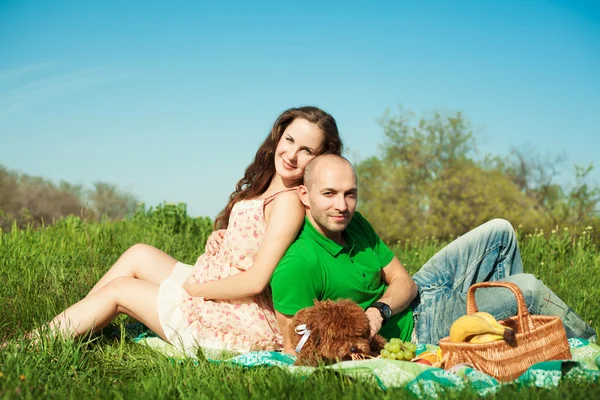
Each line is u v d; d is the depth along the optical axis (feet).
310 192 11.32
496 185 78.28
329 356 10.12
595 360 10.37
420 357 10.68
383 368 9.46
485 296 12.53
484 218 79.25
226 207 14.21
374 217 86.99
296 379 9.41
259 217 12.04
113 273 13.48
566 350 10.58
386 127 86.07
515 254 13.28
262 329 12.05
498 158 79.66
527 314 10.20
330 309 10.22
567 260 25.59
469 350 9.89
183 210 29.86
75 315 11.97
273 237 11.42
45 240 23.82
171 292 12.47
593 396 8.47
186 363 10.85
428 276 13.32
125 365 11.37
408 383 9.18
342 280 11.47
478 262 13.10
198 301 12.32
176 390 9.61
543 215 72.64
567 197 66.39
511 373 9.71
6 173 61.05
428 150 84.07
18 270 18.31
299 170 12.57
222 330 12.06
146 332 13.58
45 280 17.65
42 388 9.56
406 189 85.71
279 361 10.58
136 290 12.30
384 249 12.76
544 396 8.63
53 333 11.60
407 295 12.30
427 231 82.89
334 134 12.71
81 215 30.12
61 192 64.03
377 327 11.18
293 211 11.55
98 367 10.93
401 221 85.61
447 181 82.33
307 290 11.11
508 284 10.37
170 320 12.17
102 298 12.19
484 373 9.66
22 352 10.79
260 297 12.25
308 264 11.13
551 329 10.45
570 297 18.17
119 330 13.62
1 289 16.19
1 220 29.50
